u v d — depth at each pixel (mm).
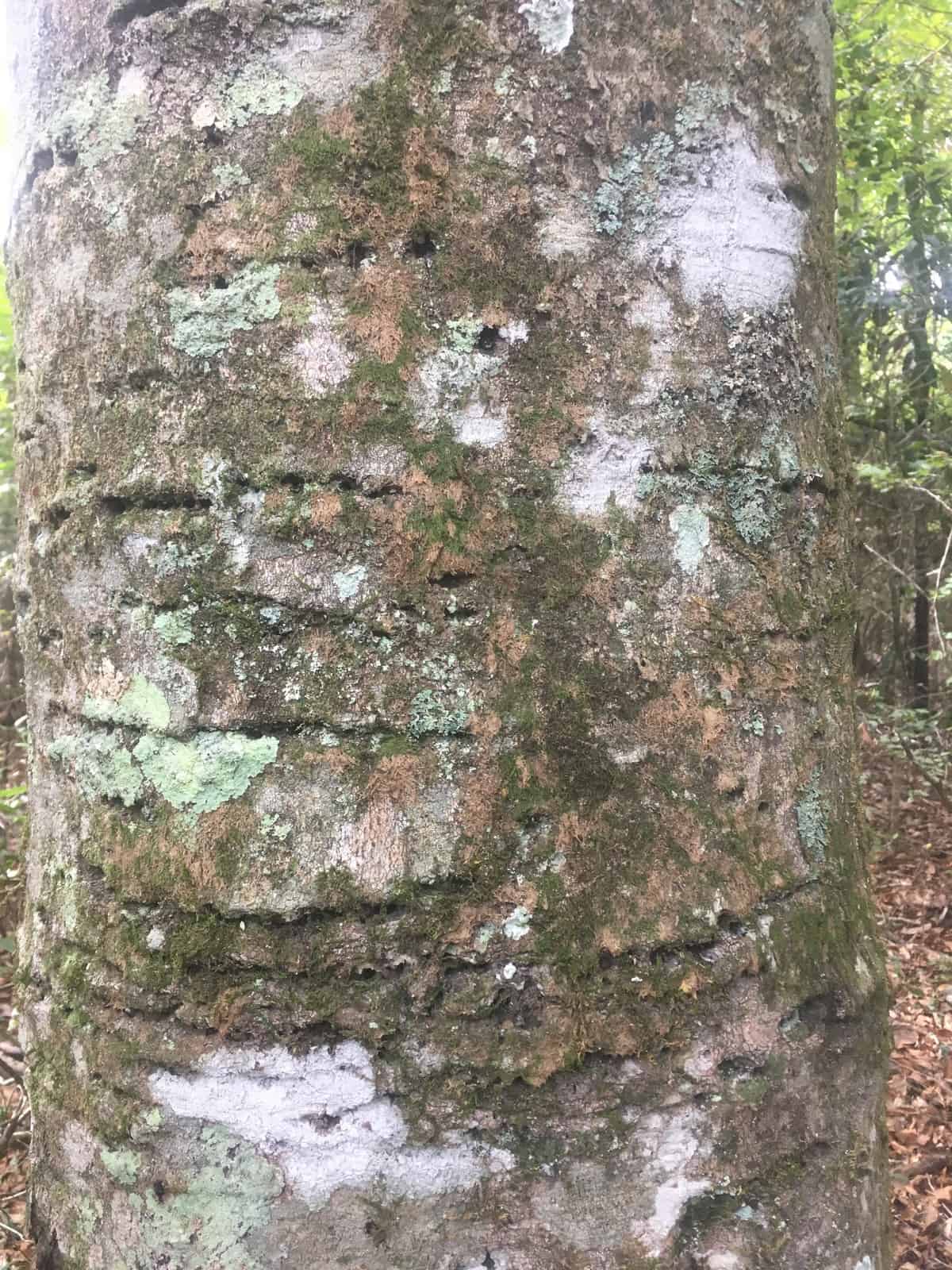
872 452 5742
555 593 1228
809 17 1446
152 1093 1251
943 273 5145
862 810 1570
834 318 1565
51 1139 1405
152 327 1255
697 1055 1265
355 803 1199
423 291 1202
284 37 1206
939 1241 2795
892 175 5223
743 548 1330
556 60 1223
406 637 1203
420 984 1203
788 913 1334
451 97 1205
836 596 1471
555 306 1230
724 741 1296
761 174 1365
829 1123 1354
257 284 1207
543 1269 1227
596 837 1232
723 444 1313
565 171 1231
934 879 5621
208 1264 1229
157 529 1247
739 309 1333
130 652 1277
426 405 1202
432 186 1198
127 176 1278
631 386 1257
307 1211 1218
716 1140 1275
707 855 1274
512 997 1216
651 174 1269
